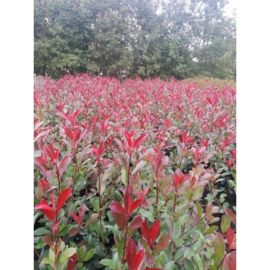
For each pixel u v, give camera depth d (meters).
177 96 2.98
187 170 1.96
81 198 1.38
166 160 1.07
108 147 1.66
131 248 0.68
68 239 1.17
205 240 1.04
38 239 1.09
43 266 1.03
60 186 1.07
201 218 1.07
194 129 2.37
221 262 0.81
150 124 2.12
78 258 1.02
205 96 2.88
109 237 1.34
